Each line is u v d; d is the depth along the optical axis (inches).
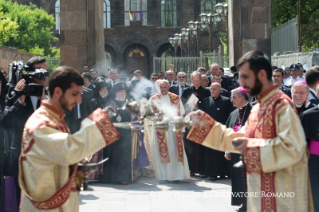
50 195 126.4
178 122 135.3
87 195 298.4
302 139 125.4
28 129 127.3
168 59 859.4
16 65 208.4
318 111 203.6
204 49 1879.9
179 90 425.7
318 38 900.0
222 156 350.9
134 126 138.6
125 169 332.2
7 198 224.7
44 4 1932.8
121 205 270.8
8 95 208.1
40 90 189.8
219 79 426.9
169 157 335.3
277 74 328.2
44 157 123.3
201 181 349.7
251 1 593.0
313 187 203.5
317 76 251.9
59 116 132.7
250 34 593.6
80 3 570.6
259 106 135.4
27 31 1245.1
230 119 269.7
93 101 344.8
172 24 1964.8
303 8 1138.7
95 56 575.5
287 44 776.3
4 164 216.2
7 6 1266.0
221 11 800.9
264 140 128.3
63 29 572.1
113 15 1979.6
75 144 121.3
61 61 574.2
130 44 1892.2
